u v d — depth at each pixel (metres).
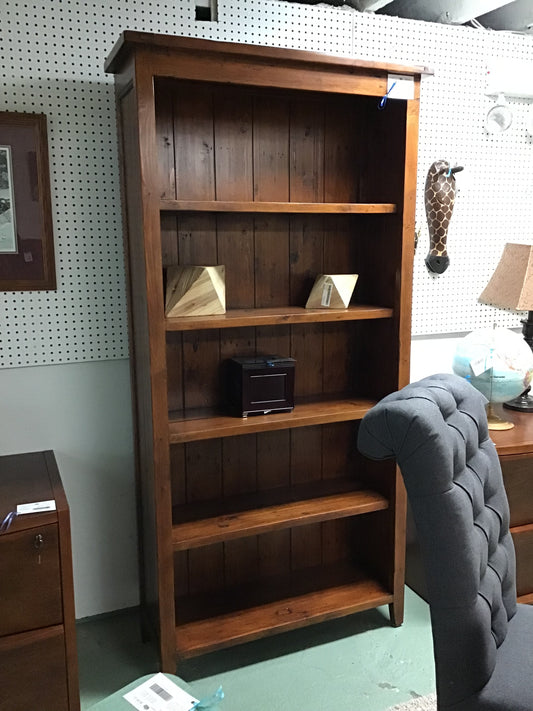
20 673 1.71
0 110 1.95
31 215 2.01
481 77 2.56
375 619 2.39
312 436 2.44
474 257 2.72
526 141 2.72
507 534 1.60
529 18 2.64
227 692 1.99
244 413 2.09
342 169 2.30
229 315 2.00
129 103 1.83
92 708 1.36
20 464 2.03
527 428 2.37
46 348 2.11
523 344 2.40
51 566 1.70
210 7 2.17
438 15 2.56
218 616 2.19
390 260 2.20
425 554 1.32
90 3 1.99
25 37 1.95
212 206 1.83
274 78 1.82
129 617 2.38
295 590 2.36
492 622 1.45
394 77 1.99
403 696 1.97
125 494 2.32
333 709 1.91
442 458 1.28
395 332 2.21
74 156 2.05
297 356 2.37
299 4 2.24
